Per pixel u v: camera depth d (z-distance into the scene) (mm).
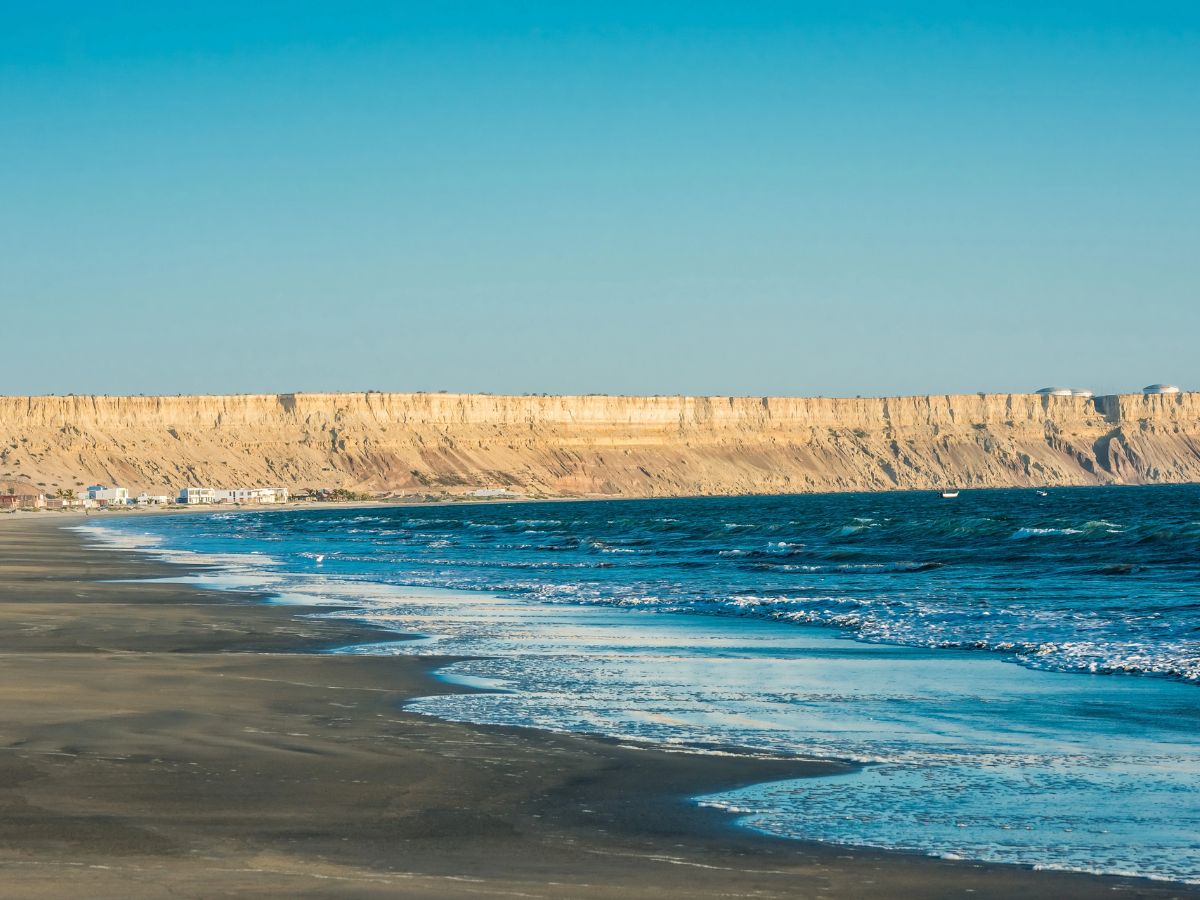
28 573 60281
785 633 31219
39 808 12656
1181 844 11898
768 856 11398
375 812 12789
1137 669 23672
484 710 19406
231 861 10875
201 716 18297
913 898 10219
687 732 17516
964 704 20078
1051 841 11984
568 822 12539
